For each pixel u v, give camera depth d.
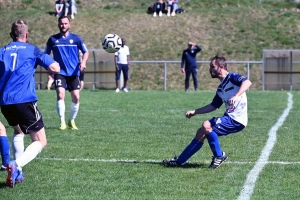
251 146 20.98
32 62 15.06
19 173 14.56
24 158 14.69
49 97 46.25
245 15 78.44
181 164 17.38
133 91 55.06
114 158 18.81
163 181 15.46
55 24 78.06
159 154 19.55
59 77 25.70
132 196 13.98
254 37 73.38
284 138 22.94
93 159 18.58
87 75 65.12
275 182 15.28
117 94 49.91
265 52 63.22
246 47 71.38
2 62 14.93
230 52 70.44
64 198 13.83
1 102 14.88
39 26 77.75
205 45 72.06
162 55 70.44
